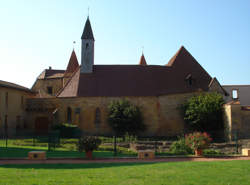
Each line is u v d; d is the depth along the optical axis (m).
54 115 40.16
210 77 43.22
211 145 24.45
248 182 10.16
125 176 11.01
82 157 17.48
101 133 39.69
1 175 10.84
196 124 36.09
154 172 11.92
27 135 38.59
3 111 36.62
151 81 42.50
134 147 24.44
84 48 44.69
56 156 18.08
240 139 29.83
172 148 21.64
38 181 9.80
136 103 40.34
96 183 9.70
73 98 41.09
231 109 32.09
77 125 39.88
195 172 11.96
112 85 42.06
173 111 39.69
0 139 31.05
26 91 43.31
